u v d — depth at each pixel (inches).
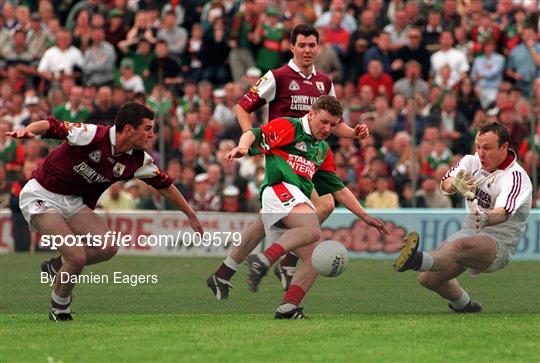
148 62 2755.9
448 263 1346.0
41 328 1240.8
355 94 2701.8
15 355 1067.9
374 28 2827.3
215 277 1413.6
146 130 1245.7
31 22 2849.4
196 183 2314.2
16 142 2389.3
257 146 1322.6
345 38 2837.1
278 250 1284.4
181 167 2359.7
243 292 1437.0
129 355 1063.6
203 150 2461.9
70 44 2790.4
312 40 1470.2
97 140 1247.5
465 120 2529.5
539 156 2418.8
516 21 2842.0
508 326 1254.3
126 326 1255.5
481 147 1334.9
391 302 1486.2
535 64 2748.5
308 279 1328.7
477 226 1304.1
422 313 1400.1
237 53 2829.7
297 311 1325.0
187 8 2984.7
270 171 1325.0
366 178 2326.5
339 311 1412.4
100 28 2775.6
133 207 2287.2
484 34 2775.6
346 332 1200.2
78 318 1336.1
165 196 1315.2
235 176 2370.8
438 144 2415.1
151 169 1284.4
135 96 2534.5
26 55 2839.6
